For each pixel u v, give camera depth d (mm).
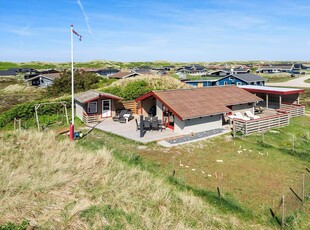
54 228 8164
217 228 9617
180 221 9383
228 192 12641
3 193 9992
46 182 10852
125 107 30906
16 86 72062
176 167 15320
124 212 9453
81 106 27172
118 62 192250
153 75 42000
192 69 117688
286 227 10234
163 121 24344
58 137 20156
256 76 53594
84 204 9500
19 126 23500
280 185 13508
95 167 13016
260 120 23125
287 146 19625
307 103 41688
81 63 173625
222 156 17281
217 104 24703
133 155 16625
